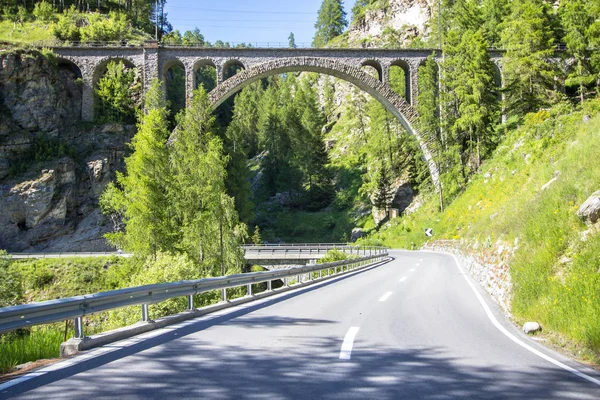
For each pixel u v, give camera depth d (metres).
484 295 15.08
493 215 30.61
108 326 17.41
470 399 4.86
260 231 78.19
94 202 59.22
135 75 67.69
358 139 98.75
